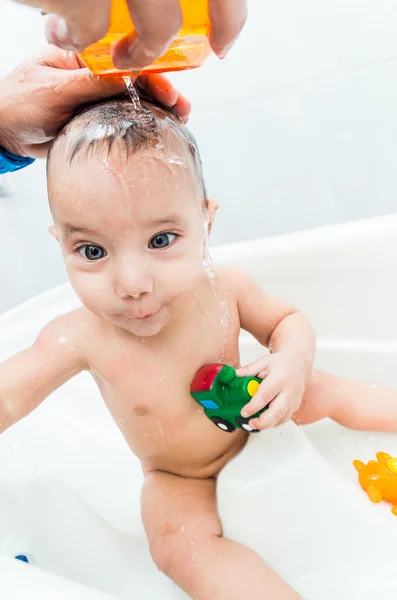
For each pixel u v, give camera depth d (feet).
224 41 1.73
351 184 5.14
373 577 2.49
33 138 2.58
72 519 3.07
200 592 2.47
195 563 2.53
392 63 4.65
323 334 3.90
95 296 2.24
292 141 5.02
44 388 2.67
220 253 3.96
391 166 5.02
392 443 3.38
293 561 2.59
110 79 2.29
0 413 2.58
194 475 2.91
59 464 3.53
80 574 2.93
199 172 2.42
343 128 4.94
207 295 2.81
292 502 2.62
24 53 4.37
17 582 1.78
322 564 2.57
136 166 2.13
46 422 3.76
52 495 3.13
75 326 2.73
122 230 2.13
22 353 2.70
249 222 5.35
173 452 2.83
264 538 2.61
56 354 2.68
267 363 2.61
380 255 3.66
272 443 2.76
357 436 3.43
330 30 4.62
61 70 2.41
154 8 1.41
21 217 4.98
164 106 2.41
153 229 2.17
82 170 2.13
